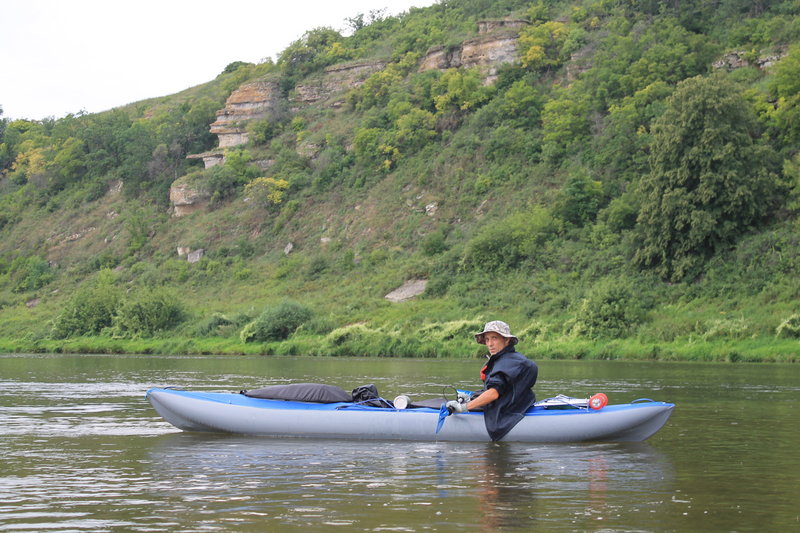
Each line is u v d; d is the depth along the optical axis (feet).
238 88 282.56
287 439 34.40
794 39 177.88
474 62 227.81
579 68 205.46
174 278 204.85
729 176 132.16
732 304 121.08
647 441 33.50
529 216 164.66
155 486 24.54
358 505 21.84
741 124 138.21
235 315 155.84
